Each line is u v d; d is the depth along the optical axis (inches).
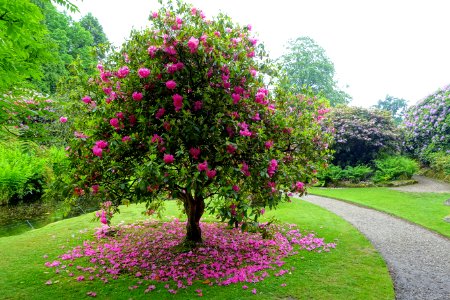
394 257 207.9
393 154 596.4
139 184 139.9
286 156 193.9
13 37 135.5
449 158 558.3
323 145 209.2
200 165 146.6
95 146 153.1
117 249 215.0
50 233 257.4
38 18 145.4
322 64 1103.0
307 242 232.4
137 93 156.3
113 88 170.7
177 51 162.2
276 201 170.4
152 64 162.4
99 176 167.0
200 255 201.5
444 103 623.8
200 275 173.3
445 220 296.2
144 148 163.2
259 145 168.2
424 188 482.0
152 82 162.7
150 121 160.1
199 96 164.9
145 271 179.8
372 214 330.6
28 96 181.2
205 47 160.7
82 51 992.9
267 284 161.9
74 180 168.6
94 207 417.7
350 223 292.2
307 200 415.5
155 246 220.1
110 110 167.8
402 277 177.5
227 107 167.9
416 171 583.5
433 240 242.8
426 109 664.4
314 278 170.4
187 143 160.7
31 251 213.5
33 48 164.9
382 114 614.2
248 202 163.3
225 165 163.3
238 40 174.7
